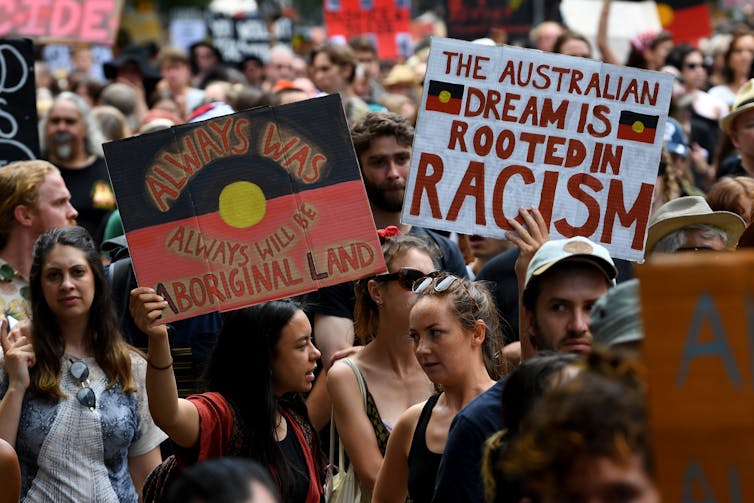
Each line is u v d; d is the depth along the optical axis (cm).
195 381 673
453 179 582
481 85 584
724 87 1259
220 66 1805
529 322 454
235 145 543
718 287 260
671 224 593
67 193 705
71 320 591
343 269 541
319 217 542
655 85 583
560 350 438
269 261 540
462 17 1697
